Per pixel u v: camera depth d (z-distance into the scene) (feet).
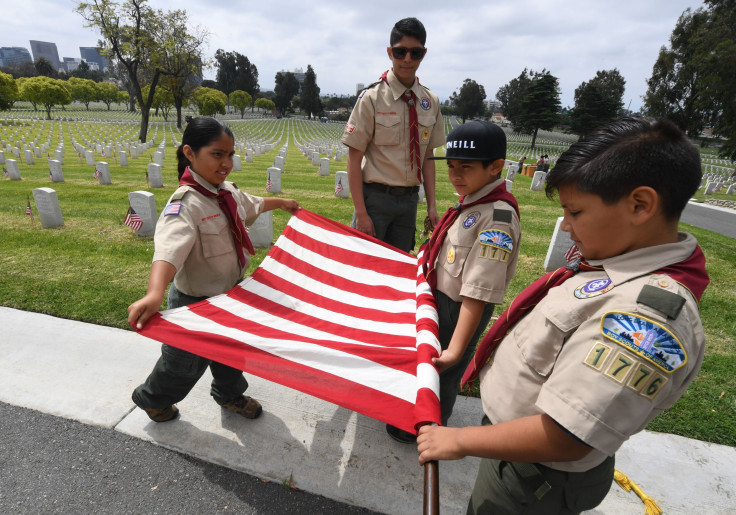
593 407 2.83
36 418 8.43
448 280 6.22
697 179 2.83
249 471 7.41
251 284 7.54
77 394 9.16
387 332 6.63
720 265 22.91
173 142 125.80
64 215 26.91
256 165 70.85
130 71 120.67
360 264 8.68
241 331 6.22
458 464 7.84
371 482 7.31
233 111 429.79
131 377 9.80
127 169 59.47
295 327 6.66
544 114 209.77
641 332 2.77
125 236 22.29
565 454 3.08
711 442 8.71
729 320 15.03
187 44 128.06
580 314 3.21
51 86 222.48
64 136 125.59
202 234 6.76
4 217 26.05
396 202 9.74
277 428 8.39
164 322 5.95
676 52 155.53
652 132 2.84
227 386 8.13
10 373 9.77
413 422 4.74
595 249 3.27
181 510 6.67
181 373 7.10
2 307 12.84
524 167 87.10
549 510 3.89
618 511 7.00
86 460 7.51
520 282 17.94
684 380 3.01
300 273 8.23
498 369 4.09
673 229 3.05
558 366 3.19
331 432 8.38
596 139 3.01
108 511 6.59
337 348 5.88
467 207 5.95
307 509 6.78
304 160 86.69
